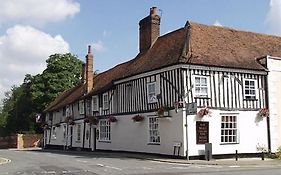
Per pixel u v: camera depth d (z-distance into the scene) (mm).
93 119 33812
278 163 21281
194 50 24531
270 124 25719
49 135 50562
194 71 23578
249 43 28234
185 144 22672
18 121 63312
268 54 27969
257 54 27391
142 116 26750
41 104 57344
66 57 58812
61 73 57438
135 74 27547
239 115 24641
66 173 16156
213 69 24109
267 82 26000
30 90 59719
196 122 23156
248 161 22266
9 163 22422
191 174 15250
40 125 57125
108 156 26938
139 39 31516
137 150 27312
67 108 43000
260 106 25578
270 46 29125
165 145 24250
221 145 23812
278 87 26422
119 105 30078
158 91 25188
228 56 25531
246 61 25922
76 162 21922
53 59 58125
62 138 44625
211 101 23797
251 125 25047
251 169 17969
